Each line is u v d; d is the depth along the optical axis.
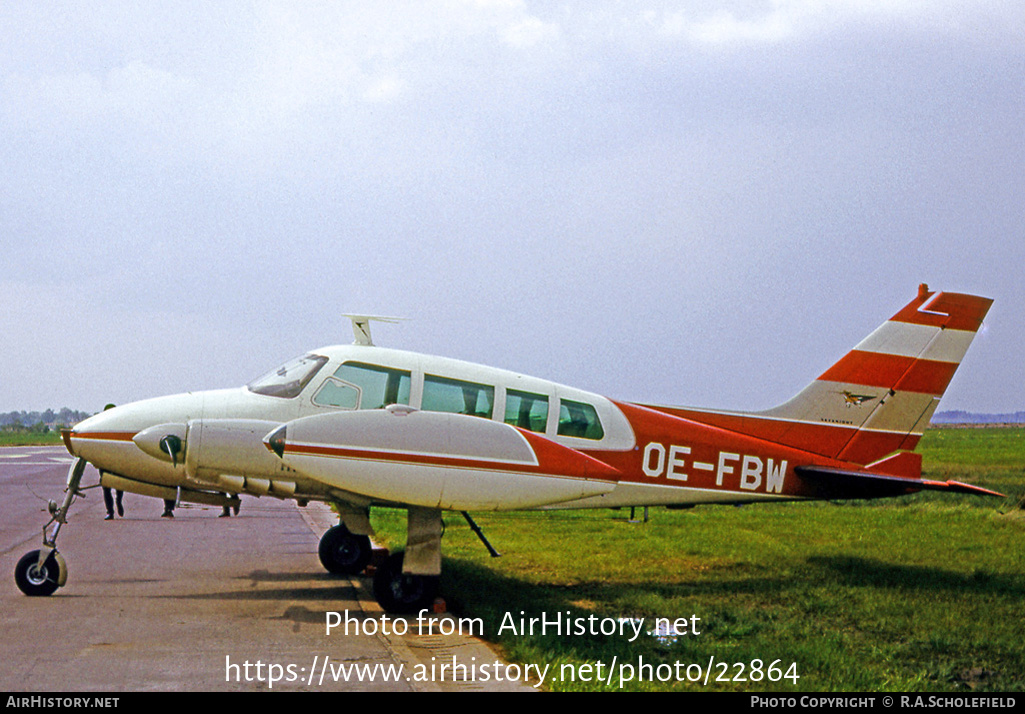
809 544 13.55
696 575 11.09
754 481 11.12
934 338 11.87
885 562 11.97
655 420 10.78
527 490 8.80
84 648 7.01
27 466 31.72
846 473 11.23
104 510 18.06
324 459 8.32
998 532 14.95
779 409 11.53
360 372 9.73
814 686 6.50
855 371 11.72
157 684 6.06
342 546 10.98
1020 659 7.44
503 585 10.08
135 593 9.47
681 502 10.91
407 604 8.65
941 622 8.56
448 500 8.55
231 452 8.95
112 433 9.34
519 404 10.16
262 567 11.46
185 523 16.20
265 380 9.95
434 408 9.80
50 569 9.15
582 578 10.85
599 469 9.06
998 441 66.50
